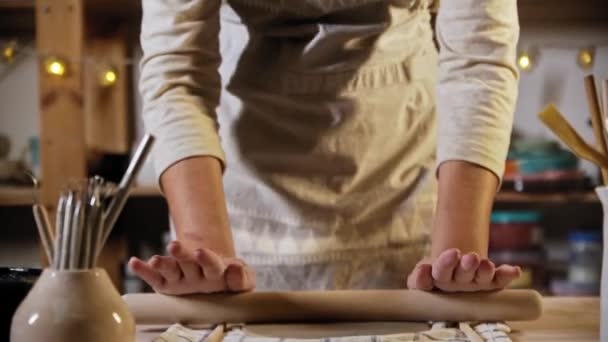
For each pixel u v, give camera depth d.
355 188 1.06
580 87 2.34
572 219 2.39
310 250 1.05
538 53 2.25
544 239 2.39
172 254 0.76
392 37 1.05
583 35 2.34
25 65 2.38
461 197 0.86
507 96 0.91
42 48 2.01
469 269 0.76
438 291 0.80
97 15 2.19
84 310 0.56
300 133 1.05
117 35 2.23
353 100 1.05
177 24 0.93
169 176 0.88
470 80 0.91
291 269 1.06
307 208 1.05
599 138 0.72
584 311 0.89
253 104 1.06
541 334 0.78
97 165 2.18
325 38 1.02
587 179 2.10
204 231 0.83
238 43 1.08
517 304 0.78
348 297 0.79
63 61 2.01
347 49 1.04
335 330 0.77
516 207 2.41
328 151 1.05
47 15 2.01
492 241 2.17
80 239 0.57
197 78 0.93
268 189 1.05
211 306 0.78
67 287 0.57
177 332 0.74
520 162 2.12
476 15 0.92
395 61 1.06
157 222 2.38
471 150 0.87
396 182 1.07
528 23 2.35
